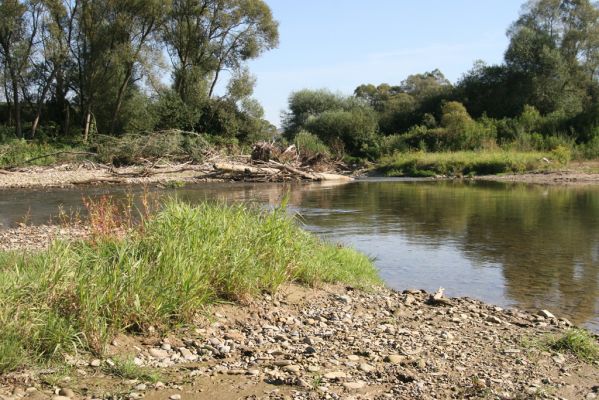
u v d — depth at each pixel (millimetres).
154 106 41594
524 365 4984
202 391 4176
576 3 52719
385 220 14891
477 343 5586
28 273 5414
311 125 47438
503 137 40219
